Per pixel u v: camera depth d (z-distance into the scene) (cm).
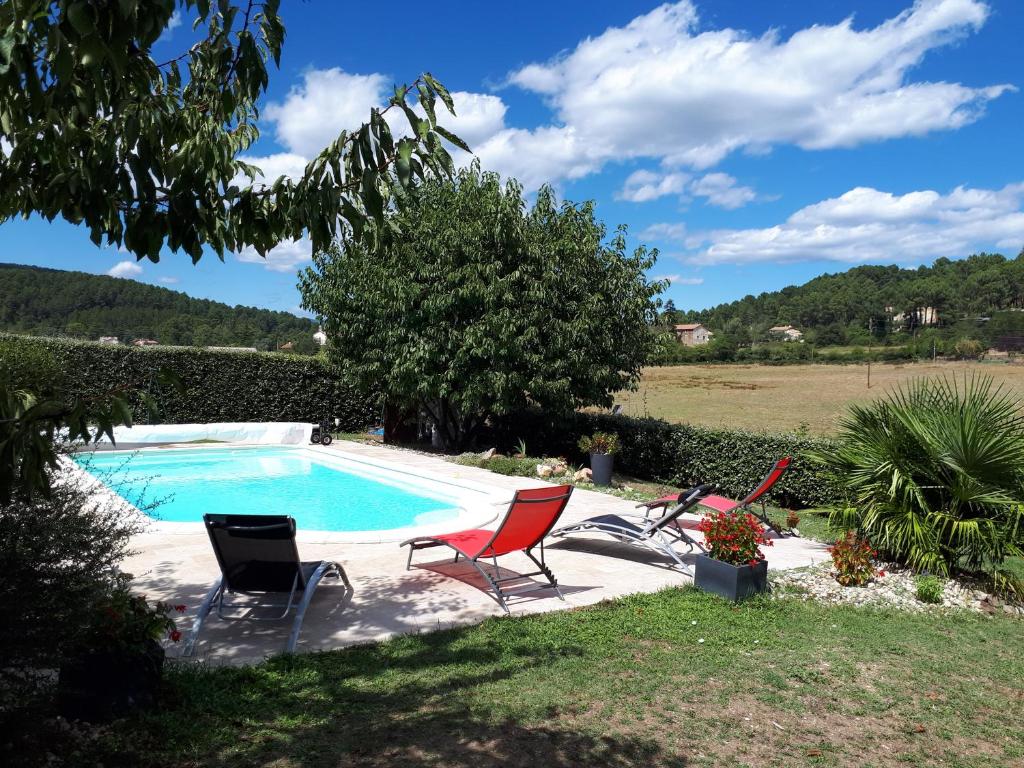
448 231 1498
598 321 1509
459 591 639
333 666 457
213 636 508
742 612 599
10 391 234
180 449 1733
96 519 362
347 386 1902
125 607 377
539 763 339
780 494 1281
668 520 751
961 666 506
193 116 373
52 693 327
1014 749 383
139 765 322
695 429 1409
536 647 502
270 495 1362
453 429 1916
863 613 628
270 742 349
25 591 305
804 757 362
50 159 326
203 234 364
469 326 1505
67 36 216
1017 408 786
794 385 4469
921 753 375
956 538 761
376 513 1209
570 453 1714
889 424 825
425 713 389
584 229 1566
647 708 409
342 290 1672
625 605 607
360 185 323
